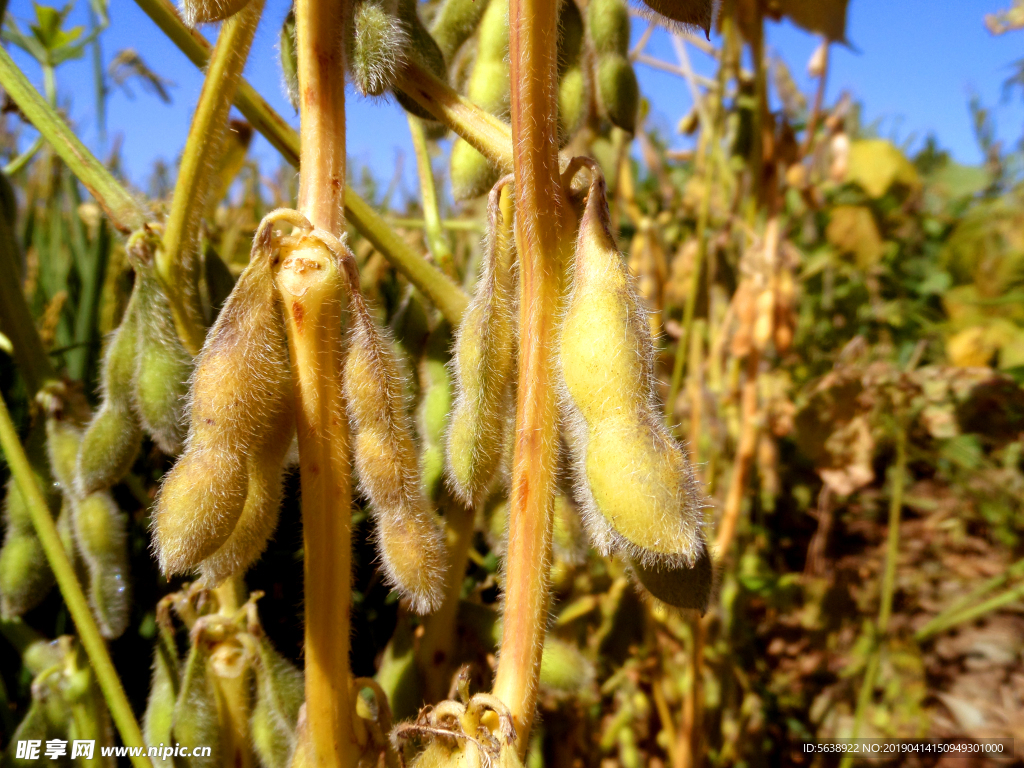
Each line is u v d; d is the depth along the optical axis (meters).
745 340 0.25
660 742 0.24
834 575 0.33
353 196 0.14
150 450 0.22
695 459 0.26
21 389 0.22
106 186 0.14
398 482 0.10
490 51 0.13
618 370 0.08
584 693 0.19
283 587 0.21
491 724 0.09
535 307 0.09
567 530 0.13
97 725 0.15
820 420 0.28
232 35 0.12
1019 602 0.32
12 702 0.20
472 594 0.22
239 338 0.09
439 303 0.15
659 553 0.08
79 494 0.14
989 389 0.28
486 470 0.11
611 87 0.14
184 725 0.13
